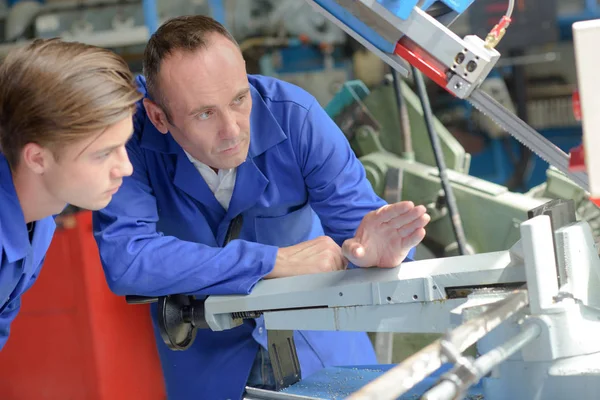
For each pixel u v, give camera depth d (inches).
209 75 54.6
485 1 113.9
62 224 91.0
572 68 121.5
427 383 51.3
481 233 90.2
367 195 66.2
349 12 49.4
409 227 52.2
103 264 61.1
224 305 57.2
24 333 94.3
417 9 47.5
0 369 95.8
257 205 66.7
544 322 40.5
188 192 65.4
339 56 116.5
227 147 57.2
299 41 114.8
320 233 73.5
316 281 53.9
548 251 41.4
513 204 87.4
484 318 37.2
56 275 92.0
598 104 35.4
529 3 112.7
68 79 41.4
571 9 114.9
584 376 39.7
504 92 119.2
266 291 55.7
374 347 88.7
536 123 126.3
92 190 44.5
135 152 64.7
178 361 71.5
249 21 114.7
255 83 66.7
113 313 93.4
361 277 51.9
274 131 63.8
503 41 114.9
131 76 44.9
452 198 86.7
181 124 57.3
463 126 128.0
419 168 93.6
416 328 48.8
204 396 70.8
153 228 62.9
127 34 111.7
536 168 129.6
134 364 95.3
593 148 35.8
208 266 58.6
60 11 114.3
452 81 48.5
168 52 55.5
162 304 59.2
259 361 69.4
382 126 96.0
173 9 114.1
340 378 56.0
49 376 94.3
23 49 43.1
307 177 65.7
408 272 49.6
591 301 43.6
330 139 64.6
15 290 52.9
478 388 48.4
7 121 42.9
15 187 47.2
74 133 41.8
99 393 92.0
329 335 72.7
